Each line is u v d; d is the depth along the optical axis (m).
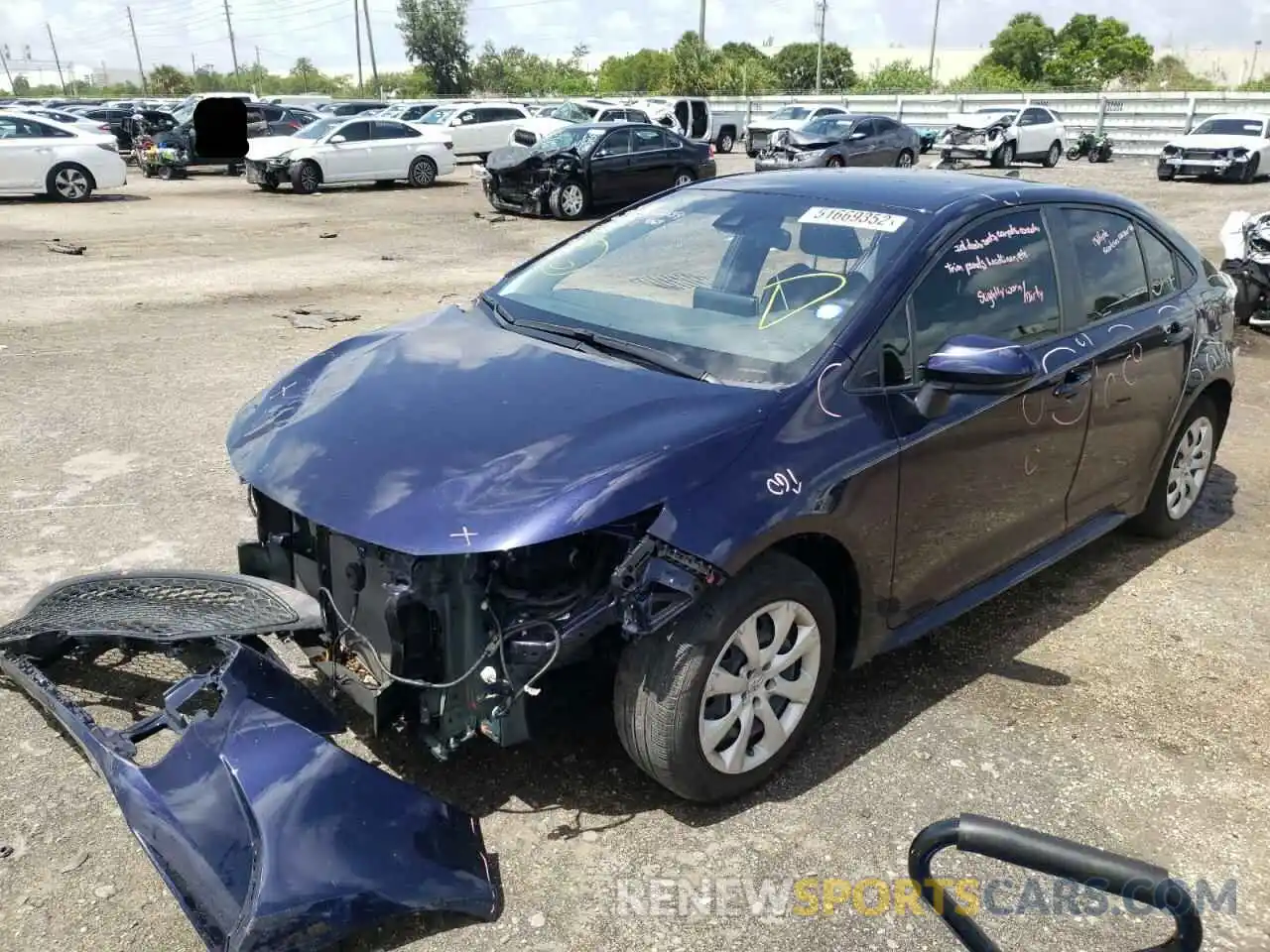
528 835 2.88
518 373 3.22
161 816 2.51
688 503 2.71
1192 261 4.81
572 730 3.33
